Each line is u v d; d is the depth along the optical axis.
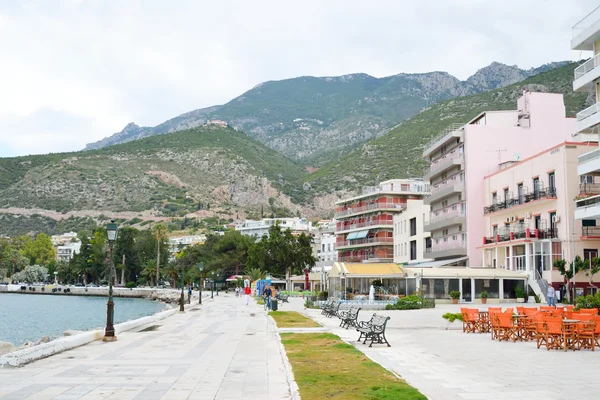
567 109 148.25
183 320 36.31
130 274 159.12
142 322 31.92
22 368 15.40
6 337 45.12
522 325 22.47
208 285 138.38
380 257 100.69
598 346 19.64
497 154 65.19
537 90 184.38
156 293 124.56
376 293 58.19
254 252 106.75
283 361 16.36
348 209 113.31
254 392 12.09
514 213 56.41
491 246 58.50
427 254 75.50
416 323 30.14
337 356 16.95
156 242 157.62
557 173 49.22
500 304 49.94
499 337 22.33
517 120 66.31
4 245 169.38
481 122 68.62
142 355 18.23
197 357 17.72
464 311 26.39
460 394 11.59
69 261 174.38
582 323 18.84
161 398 11.47
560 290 47.75
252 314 43.53
